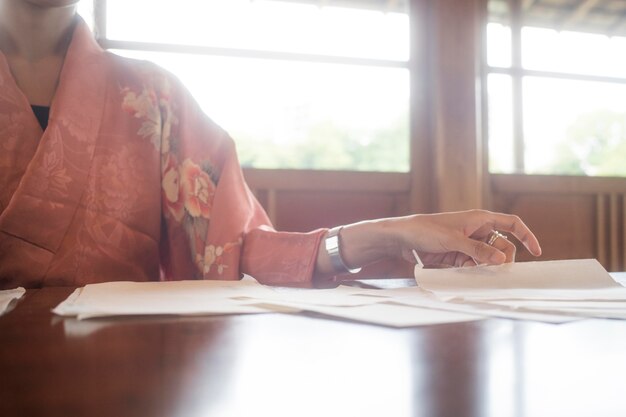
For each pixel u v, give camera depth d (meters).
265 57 2.06
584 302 0.46
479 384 0.21
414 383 0.21
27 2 0.79
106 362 0.25
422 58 2.18
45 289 0.63
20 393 0.20
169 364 0.25
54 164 0.77
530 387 0.20
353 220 2.09
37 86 0.85
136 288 0.57
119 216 0.82
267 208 2.00
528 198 2.30
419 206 2.15
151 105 0.86
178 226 0.87
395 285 0.67
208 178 0.86
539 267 0.61
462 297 0.48
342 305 0.44
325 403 0.18
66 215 0.78
